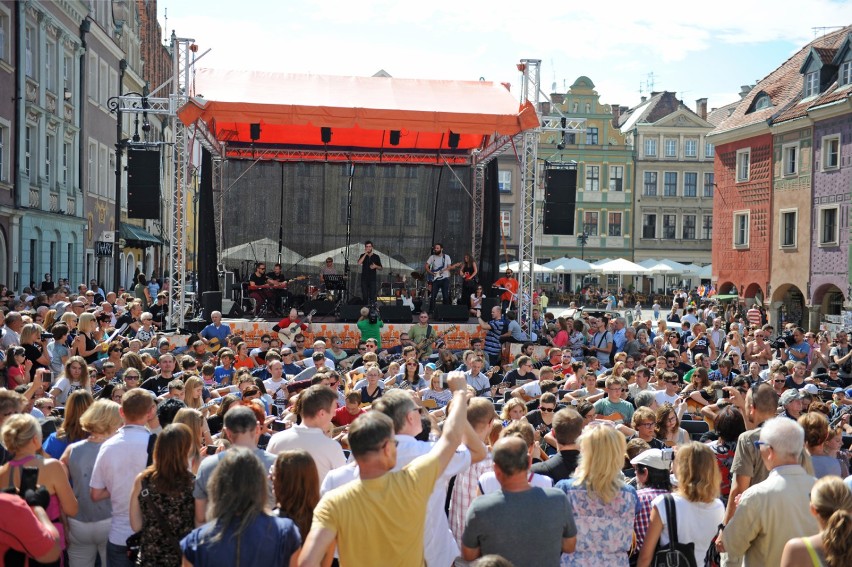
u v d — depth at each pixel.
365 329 20.38
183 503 5.46
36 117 32.78
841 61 38.59
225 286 26.77
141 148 21.00
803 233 39.72
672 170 74.19
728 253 46.31
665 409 8.81
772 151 42.19
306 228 27.77
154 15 57.38
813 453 6.89
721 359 14.91
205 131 23.00
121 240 45.41
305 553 4.41
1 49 29.56
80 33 38.31
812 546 4.77
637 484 6.61
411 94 21.78
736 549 5.54
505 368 18.55
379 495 4.57
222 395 11.44
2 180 29.70
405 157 27.67
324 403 6.26
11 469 5.93
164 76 61.34
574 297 67.81
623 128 78.31
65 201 36.19
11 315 14.11
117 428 6.57
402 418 5.62
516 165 70.12
